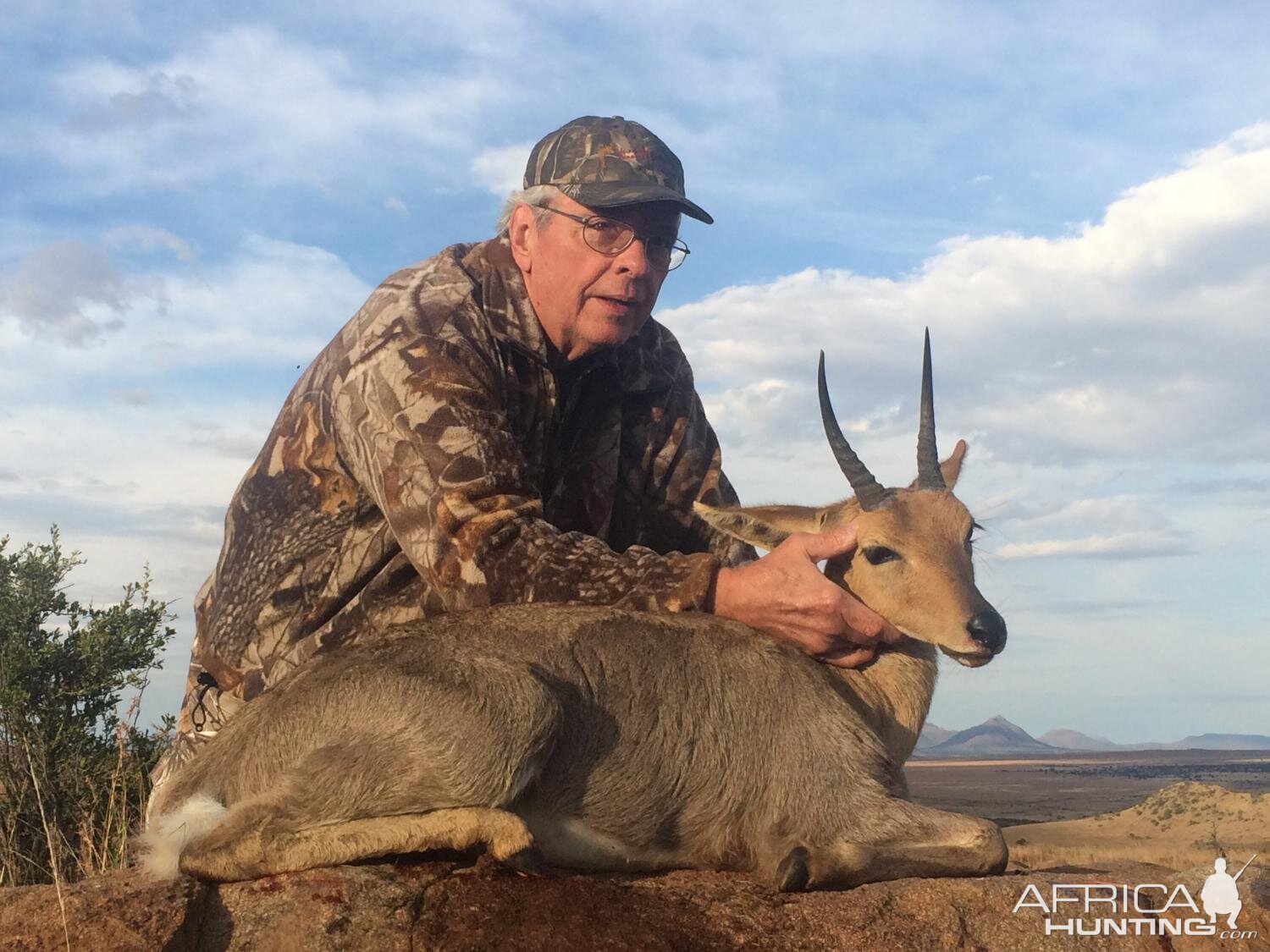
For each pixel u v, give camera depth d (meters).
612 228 1.23
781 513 1.24
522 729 0.93
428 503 1.09
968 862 1.02
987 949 0.87
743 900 0.88
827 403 1.22
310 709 0.94
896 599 1.15
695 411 1.46
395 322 1.16
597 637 1.03
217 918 0.84
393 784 0.90
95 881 0.87
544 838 0.98
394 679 0.94
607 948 0.82
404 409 1.12
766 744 1.04
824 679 1.10
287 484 1.20
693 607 1.06
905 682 1.17
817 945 0.84
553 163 1.25
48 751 1.92
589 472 1.36
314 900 0.83
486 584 1.06
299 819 0.89
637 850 1.02
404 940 0.81
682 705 1.02
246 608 1.20
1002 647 1.12
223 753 0.97
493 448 1.12
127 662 2.24
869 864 0.99
